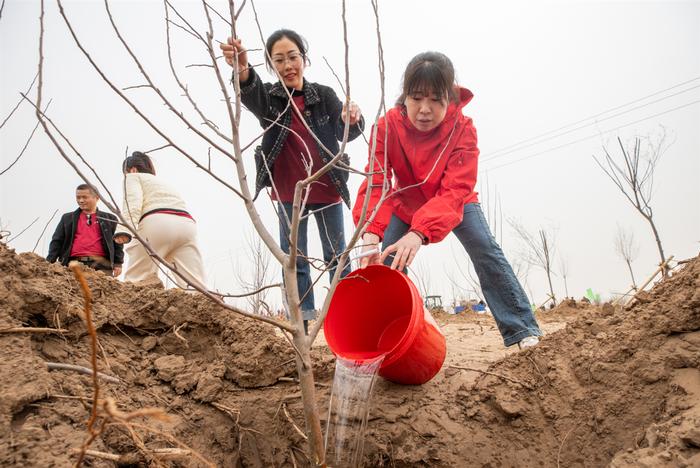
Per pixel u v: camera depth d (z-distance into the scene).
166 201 3.99
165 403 2.43
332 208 3.84
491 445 2.47
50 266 2.52
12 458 1.56
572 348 2.57
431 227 2.79
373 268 2.82
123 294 2.75
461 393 2.65
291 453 2.55
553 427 2.41
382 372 2.64
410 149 3.21
